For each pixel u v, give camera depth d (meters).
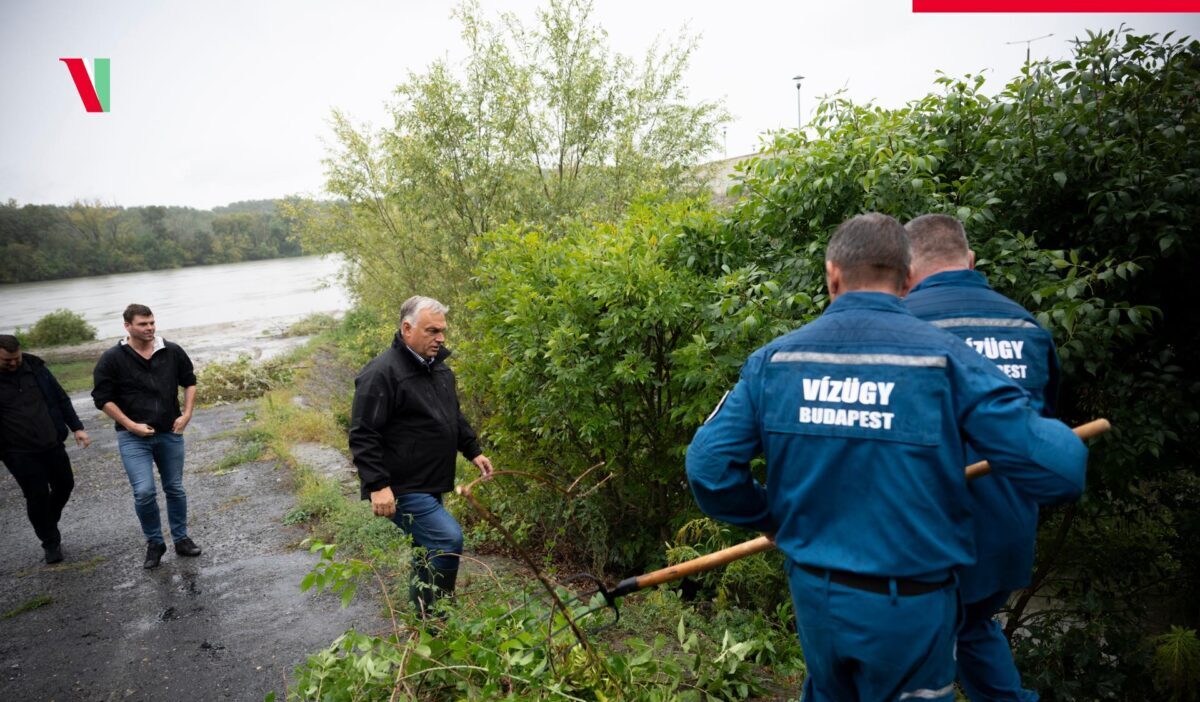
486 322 5.08
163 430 5.11
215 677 3.58
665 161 9.63
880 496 1.56
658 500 4.50
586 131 8.99
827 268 1.88
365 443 3.26
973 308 2.18
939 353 1.59
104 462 8.49
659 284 3.79
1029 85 3.26
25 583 5.00
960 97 3.52
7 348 5.05
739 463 1.77
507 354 4.63
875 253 1.75
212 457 8.32
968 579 2.02
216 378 13.14
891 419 1.57
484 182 8.41
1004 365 2.11
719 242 3.97
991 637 2.15
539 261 4.55
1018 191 3.35
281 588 4.59
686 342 4.04
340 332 20.88
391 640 2.70
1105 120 3.23
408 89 8.16
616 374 3.88
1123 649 3.32
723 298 3.45
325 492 6.16
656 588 3.75
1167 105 3.25
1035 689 3.23
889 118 3.57
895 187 3.14
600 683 2.49
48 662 3.85
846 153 3.26
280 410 10.43
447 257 8.52
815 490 1.64
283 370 14.59
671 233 4.08
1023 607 3.67
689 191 9.62
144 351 5.01
